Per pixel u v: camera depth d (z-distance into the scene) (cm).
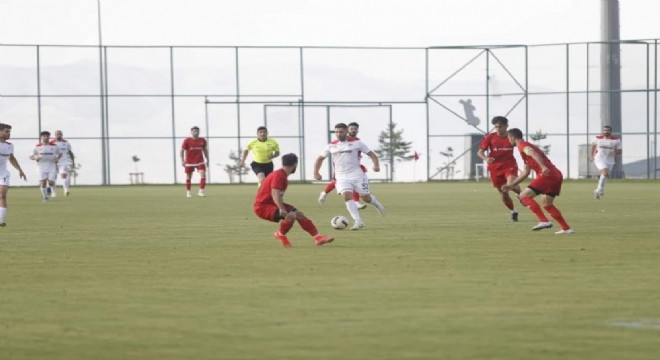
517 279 2236
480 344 1565
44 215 4831
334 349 1541
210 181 10362
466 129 10406
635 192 6962
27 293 2094
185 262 2630
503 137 4103
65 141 7425
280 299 1983
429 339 1602
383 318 1772
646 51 9762
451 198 6288
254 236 3428
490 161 4050
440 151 10462
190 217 4550
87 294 2073
